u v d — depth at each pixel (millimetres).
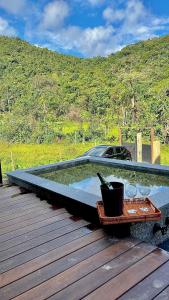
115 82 41844
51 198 3625
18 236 2643
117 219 2469
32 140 28109
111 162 5863
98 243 2422
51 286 1908
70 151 22000
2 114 37031
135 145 10938
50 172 5617
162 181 5008
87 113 34750
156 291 1798
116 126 29203
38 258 2250
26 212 3242
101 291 1828
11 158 18578
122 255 2211
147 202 2836
